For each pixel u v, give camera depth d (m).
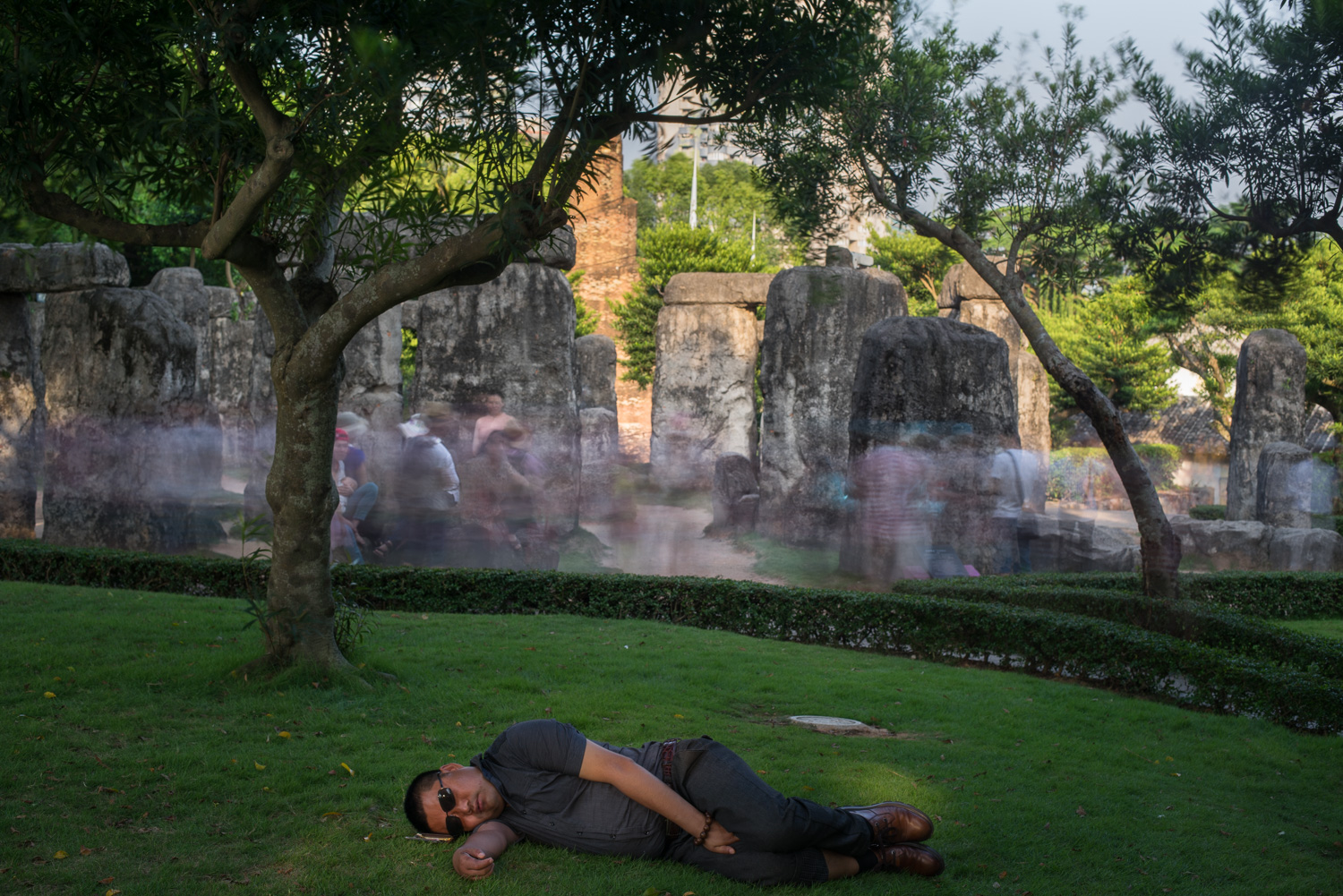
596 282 28.11
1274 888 3.89
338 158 5.93
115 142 6.51
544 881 3.66
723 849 3.77
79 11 5.76
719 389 21.03
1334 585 11.85
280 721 5.41
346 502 11.54
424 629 8.32
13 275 13.50
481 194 5.73
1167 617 8.76
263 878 3.60
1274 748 6.05
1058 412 30.33
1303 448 16.91
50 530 13.34
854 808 4.05
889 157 11.24
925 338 12.14
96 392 13.17
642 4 5.80
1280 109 9.03
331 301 6.48
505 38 5.54
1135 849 4.24
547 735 3.96
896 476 11.90
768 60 6.25
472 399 13.63
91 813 4.10
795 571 12.88
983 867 3.98
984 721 6.30
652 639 8.34
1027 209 11.42
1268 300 10.12
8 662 6.44
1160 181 9.84
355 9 5.30
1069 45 10.88
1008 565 12.33
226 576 10.16
